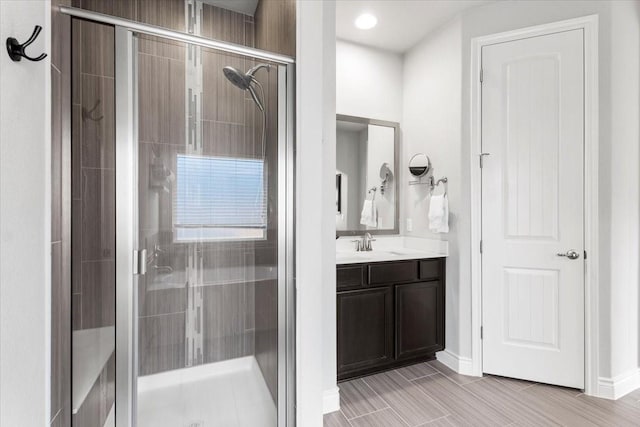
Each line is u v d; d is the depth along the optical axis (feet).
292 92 5.08
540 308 7.13
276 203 4.97
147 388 4.17
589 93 6.71
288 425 5.02
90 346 3.87
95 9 6.14
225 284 4.66
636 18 6.99
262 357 4.87
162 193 4.26
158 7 6.63
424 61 9.18
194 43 4.41
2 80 2.37
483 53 7.71
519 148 7.36
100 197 3.92
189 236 4.43
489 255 7.61
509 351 7.39
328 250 6.35
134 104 4.08
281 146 5.01
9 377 2.51
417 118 9.42
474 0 7.52
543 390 6.90
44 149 3.08
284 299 5.03
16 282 2.61
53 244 3.41
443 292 8.41
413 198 9.58
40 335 3.02
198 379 4.47
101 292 3.92
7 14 2.43
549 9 7.04
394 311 7.76
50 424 3.30
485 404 6.40
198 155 4.48
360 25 8.58
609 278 6.54
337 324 7.07
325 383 6.21
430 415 6.04
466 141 7.88
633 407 6.24
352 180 9.30
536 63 7.20
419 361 8.35
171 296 4.32
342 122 9.21
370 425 5.76
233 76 4.69
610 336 6.53
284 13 5.57
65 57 3.70
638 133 7.07
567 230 6.90
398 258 7.77
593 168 6.66
